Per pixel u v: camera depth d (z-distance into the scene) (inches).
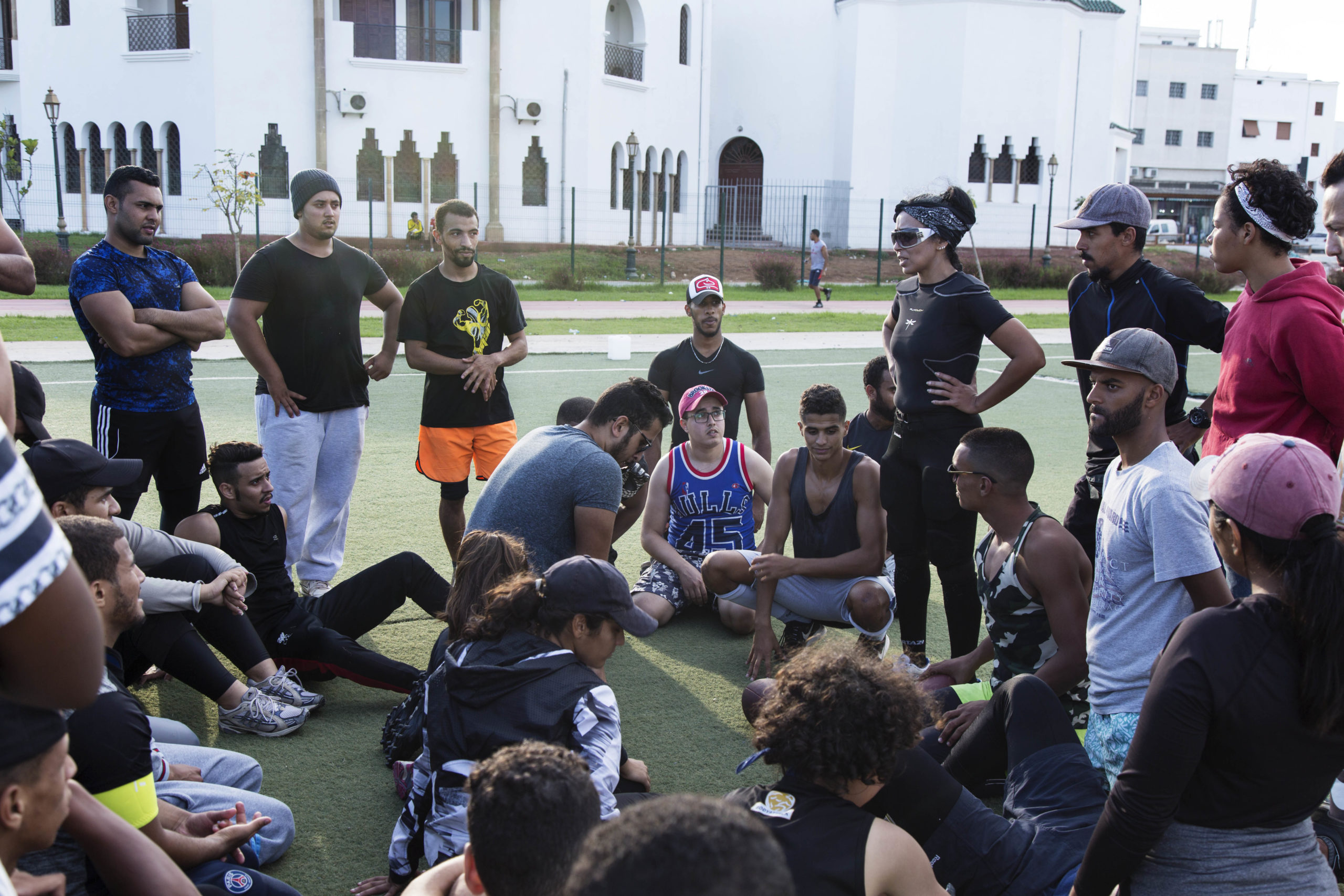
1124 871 81.0
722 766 137.2
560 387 439.2
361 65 1133.7
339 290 194.9
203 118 1104.8
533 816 66.7
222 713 143.8
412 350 206.5
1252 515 76.1
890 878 80.7
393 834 120.1
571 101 1221.1
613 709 104.7
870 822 82.4
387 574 164.1
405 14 1164.5
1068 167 1467.8
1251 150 2620.6
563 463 145.0
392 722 135.6
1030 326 755.4
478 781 70.0
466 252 206.5
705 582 180.2
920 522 171.6
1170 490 107.2
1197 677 75.7
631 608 107.9
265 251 188.5
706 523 192.5
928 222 163.5
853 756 81.7
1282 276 136.8
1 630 52.6
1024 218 1445.6
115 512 134.6
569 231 1247.5
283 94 1120.2
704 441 187.2
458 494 213.9
